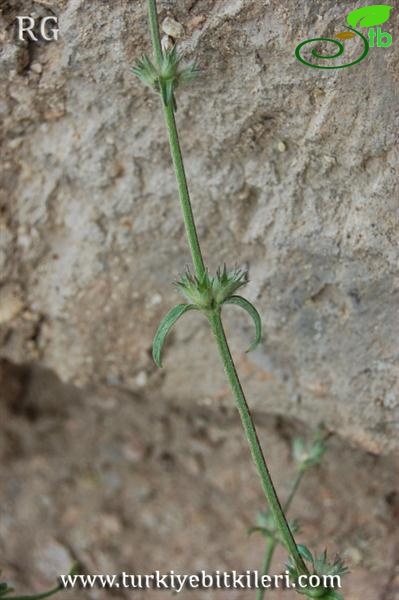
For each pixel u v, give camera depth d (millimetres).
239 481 549
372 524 529
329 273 477
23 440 566
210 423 552
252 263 491
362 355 486
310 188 468
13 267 511
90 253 503
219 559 542
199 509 551
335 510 535
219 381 525
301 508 538
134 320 516
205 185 482
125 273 506
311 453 499
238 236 489
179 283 412
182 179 409
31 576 549
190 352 521
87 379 537
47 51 464
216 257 495
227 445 551
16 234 505
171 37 453
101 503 559
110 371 532
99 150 485
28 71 468
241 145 472
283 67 453
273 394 517
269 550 475
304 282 483
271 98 459
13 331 526
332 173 463
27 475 564
